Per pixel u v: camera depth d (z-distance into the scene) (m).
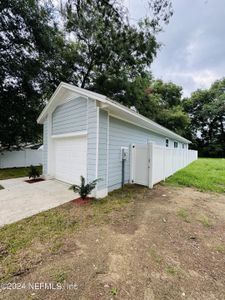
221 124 32.31
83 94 5.27
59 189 6.04
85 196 4.88
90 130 5.24
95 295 1.76
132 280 1.97
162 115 22.42
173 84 26.12
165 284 1.92
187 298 1.74
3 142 11.20
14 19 8.73
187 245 2.71
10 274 2.04
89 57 13.03
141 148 6.77
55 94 6.61
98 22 7.29
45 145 8.08
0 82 9.51
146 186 6.57
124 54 11.23
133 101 14.98
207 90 32.91
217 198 5.17
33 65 10.05
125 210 4.14
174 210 4.17
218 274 2.09
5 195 5.32
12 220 3.56
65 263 2.24
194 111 33.91
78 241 2.77
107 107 5.04
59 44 11.52
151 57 11.87
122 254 2.44
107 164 5.46
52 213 3.92
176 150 9.80
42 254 2.42
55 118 7.56
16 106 10.52
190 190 6.07
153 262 2.29
